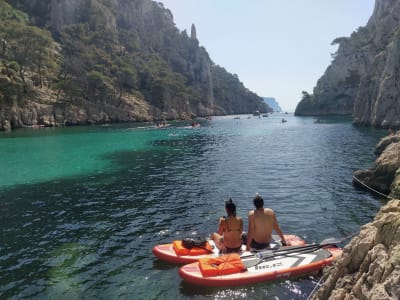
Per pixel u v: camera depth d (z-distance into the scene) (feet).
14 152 121.70
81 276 31.30
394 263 14.96
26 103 260.62
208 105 610.24
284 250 32.42
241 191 61.93
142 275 31.17
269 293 27.55
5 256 36.01
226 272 29.12
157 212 50.08
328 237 39.29
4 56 277.64
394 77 219.82
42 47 295.69
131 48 509.76
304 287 28.19
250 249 32.65
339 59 485.97
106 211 51.11
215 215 48.37
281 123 305.94
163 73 482.28
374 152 103.81
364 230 20.74
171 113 432.25
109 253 36.14
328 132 194.70
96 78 331.98
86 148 132.16
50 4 474.90
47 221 47.09
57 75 329.52
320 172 78.07
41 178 76.79
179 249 33.40
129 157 108.27
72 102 303.07
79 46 393.50
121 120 347.56
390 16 372.58
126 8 594.65
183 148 130.31
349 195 57.11
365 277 16.90
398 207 20.22
